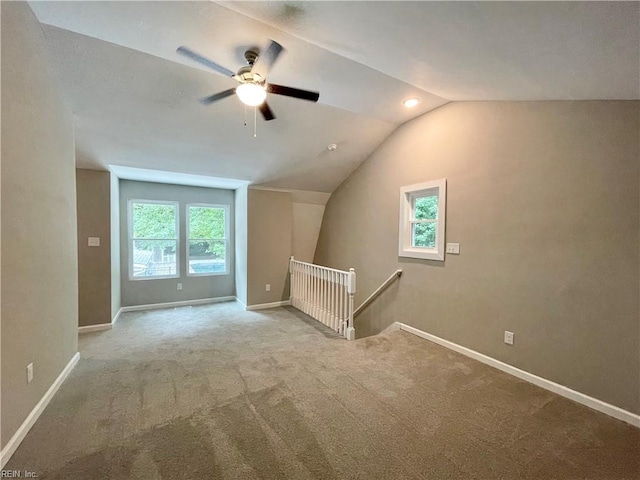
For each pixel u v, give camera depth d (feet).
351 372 8.75
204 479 4.80
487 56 5.94
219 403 7.06
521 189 8.43
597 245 6.96
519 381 8.23
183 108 9.93
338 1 4.87
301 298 16.44
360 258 15.35
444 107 10.74
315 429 6.10
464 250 10.04
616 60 4.88
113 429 6.05
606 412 6.73
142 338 11.80
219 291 18.78
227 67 7.85
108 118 9.91
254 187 16.61
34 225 6.32
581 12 3.80
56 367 7.56
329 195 18.04
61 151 8.05
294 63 7.79
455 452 5.48
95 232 12.76
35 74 6.37
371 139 13.51
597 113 6.93
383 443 5.70
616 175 6.65
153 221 16.93
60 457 5.25
